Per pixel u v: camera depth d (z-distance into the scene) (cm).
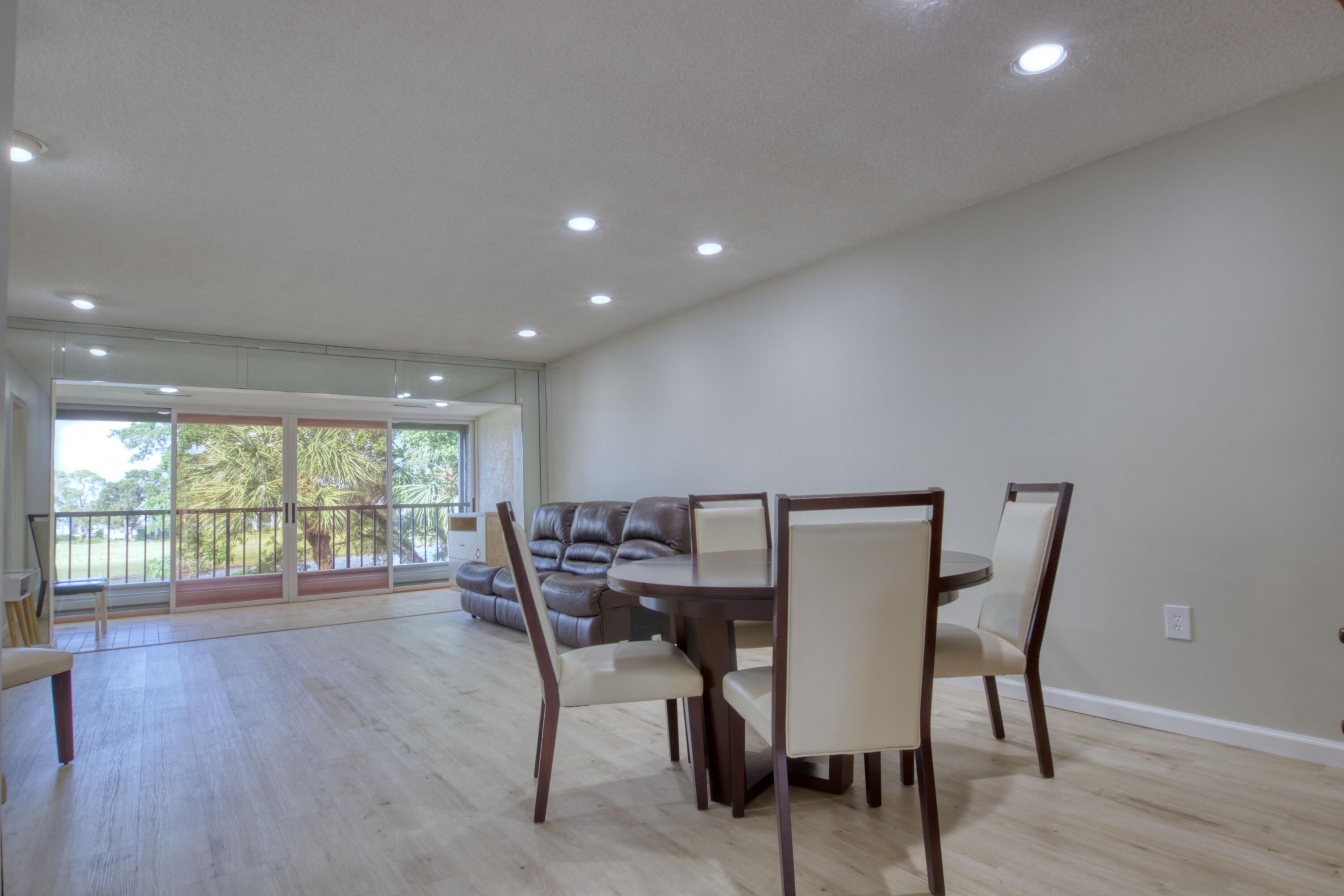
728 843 199
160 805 232
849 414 398
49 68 215
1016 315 324
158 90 229
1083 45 220
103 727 313
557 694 217
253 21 197
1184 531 271
